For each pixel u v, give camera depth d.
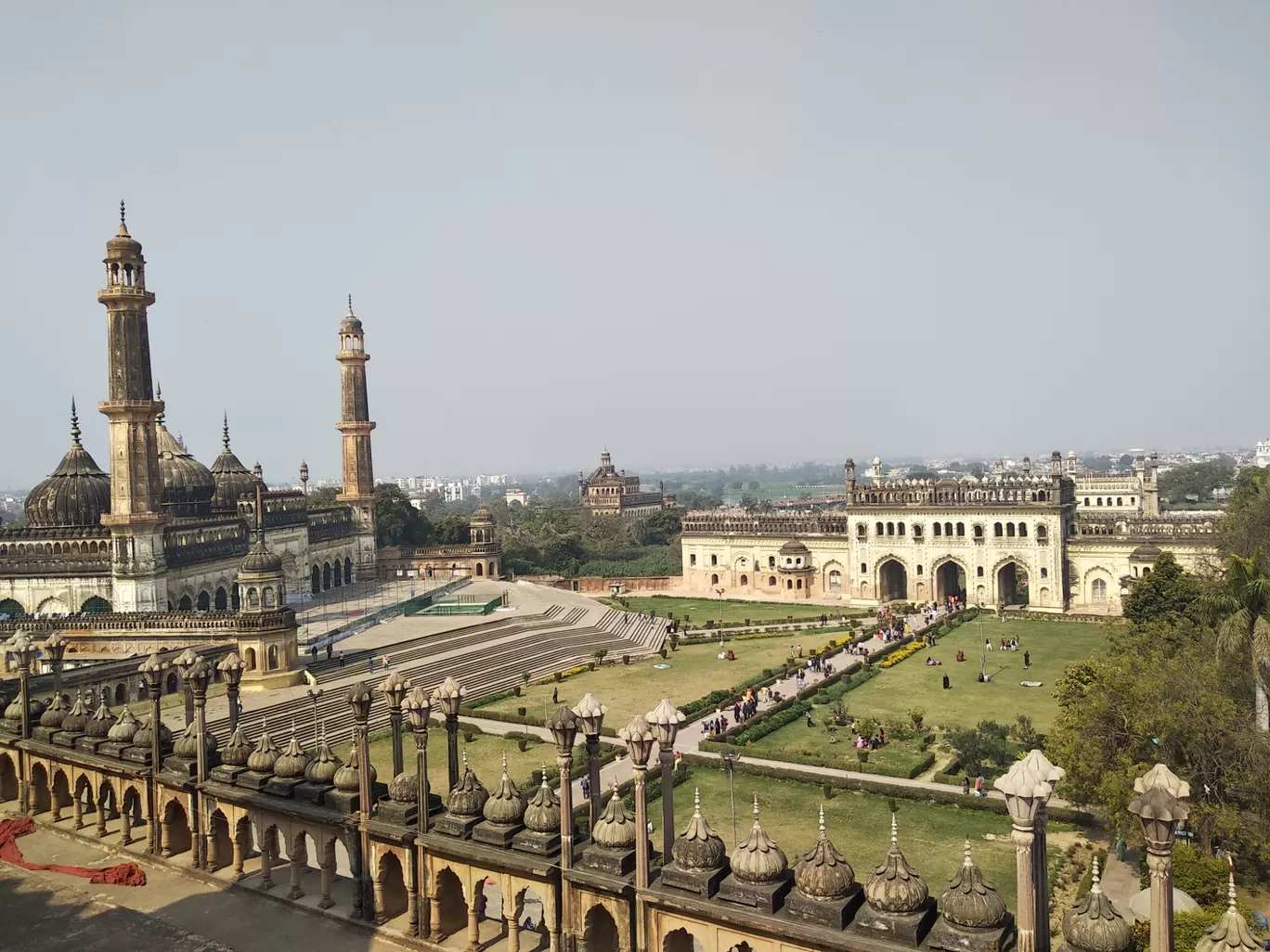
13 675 66.12
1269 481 71.00
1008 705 68.88
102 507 89.81
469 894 19.97
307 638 85.12
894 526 126.75
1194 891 33.91
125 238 80.50
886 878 15.96
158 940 20.92
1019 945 14.38
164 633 70.69
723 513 145.25
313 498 174.50
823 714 68.25
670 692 76.88
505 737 63.25
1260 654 41.78
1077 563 117.69
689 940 18.28
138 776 25.59
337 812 22.02
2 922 21.84
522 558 160.38
